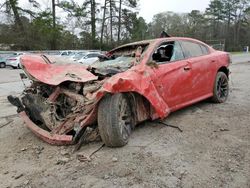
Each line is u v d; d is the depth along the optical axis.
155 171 3.43
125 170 3.47
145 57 4.76
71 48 44.25
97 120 4.06
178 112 5.78
